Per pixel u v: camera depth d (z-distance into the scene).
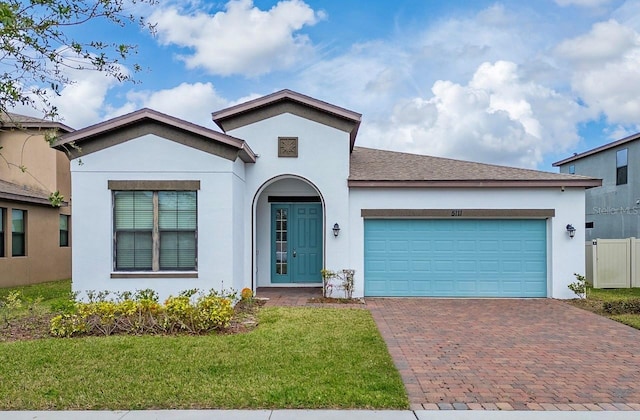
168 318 8.25
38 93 7.27
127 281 10.86
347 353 6.93
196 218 11.01
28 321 9.08
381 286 12.96
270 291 13.66
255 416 4.81
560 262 12.71
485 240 12.96
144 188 10.89
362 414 4.88
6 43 6.55
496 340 8.05
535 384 5.84
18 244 16.36
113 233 10.94
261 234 14.43
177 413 4.89
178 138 10.95
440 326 9.16
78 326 8.03
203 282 10.88
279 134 12.79
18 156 17.72
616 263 15.50
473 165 14.63
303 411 4.94
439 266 12.97
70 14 6.78
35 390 5.46
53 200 7.31
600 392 5.57
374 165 14.64
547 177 12.84
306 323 9.04
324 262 12.83
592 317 10.12
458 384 5.82
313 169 12.77
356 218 12.88
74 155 10.83
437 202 12.80
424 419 4.77
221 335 8.02
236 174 11.43
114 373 6.00
